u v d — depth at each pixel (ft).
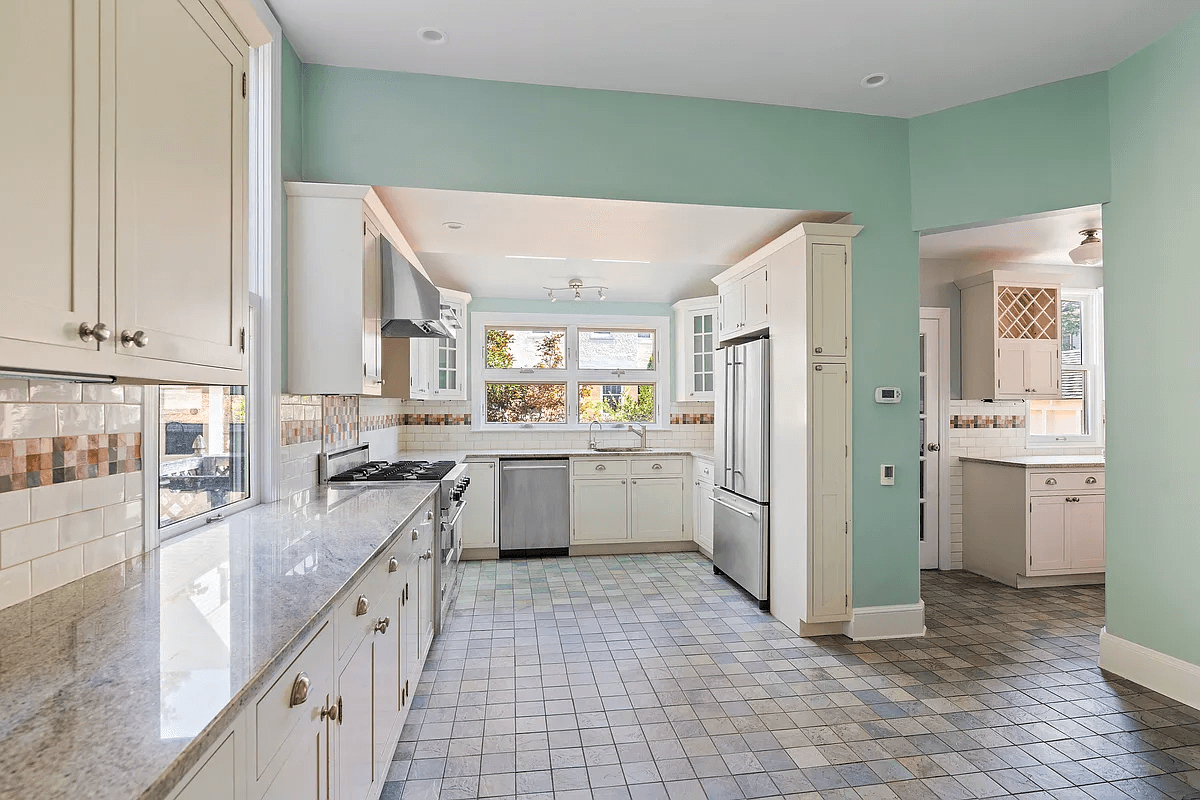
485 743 7.84
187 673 3.23
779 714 8.62
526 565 17.13
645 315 20.86
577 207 10.94
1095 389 17.95
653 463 18.74
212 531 6.77
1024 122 10.74
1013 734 8.11
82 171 3.50
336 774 4.83
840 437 11.50
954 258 17.13
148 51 4.11
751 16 8.47
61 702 2.90
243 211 5.49
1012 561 15.30
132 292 3.93
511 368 20.49
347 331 9.12
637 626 12.14
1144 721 8.44
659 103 10.80
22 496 4.35
